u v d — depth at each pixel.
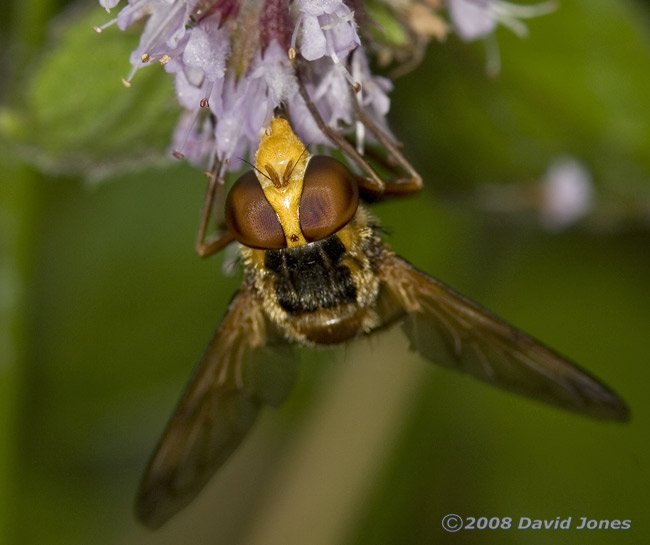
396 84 0.13
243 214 0.11
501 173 0.13
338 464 0.13
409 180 0.11
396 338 0.14
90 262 0.14
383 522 0.14
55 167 0.12
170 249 0.14
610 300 0.14
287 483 0.13
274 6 0.11
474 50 0.13
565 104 0.13
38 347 0.14
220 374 0.11
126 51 0.12
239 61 0.11
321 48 0.11
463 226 0.14
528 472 0.14
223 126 0.11
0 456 0.14
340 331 0.11
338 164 0.11
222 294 0.14
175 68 0.11
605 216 0.14
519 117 0.13
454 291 0.11
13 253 0.13
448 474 0.14
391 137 0.11
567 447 0.14
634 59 0.13
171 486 0.11
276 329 0.11
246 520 0.14
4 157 0.13
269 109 0.11
